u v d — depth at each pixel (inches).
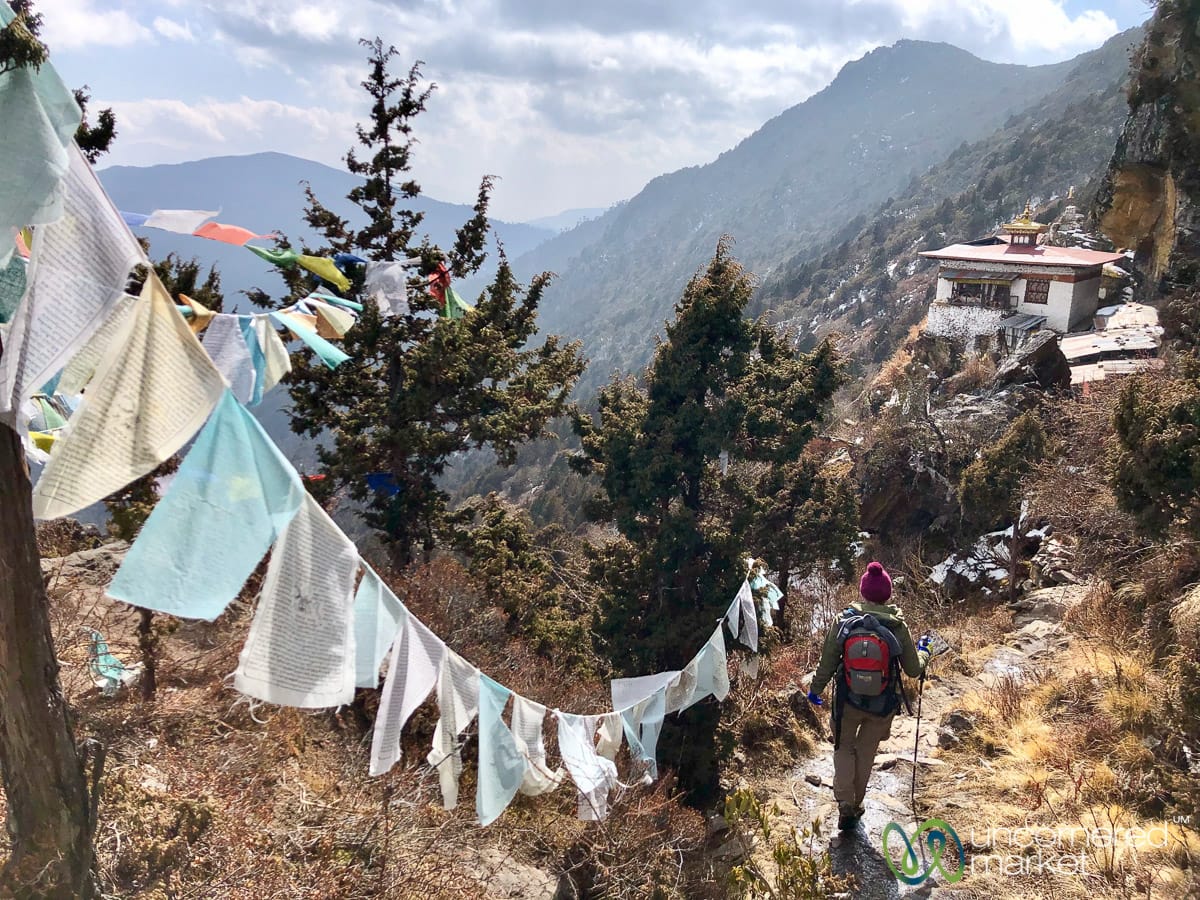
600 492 486.0
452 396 503.8
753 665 276.2
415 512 488.1
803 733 336.2
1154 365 500.7
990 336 1298.0
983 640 402.9
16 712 111.2
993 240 1531.7
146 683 216.7
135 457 91.1
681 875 226.4
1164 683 237.8
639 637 429.4
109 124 330.6
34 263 85.1
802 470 558.3
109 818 155.9
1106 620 322.0
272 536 97.7
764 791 277.3
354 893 169.9
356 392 507.2
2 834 138.4
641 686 211.6
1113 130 5305.1
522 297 595.5
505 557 489.1
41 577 112.7
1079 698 261.9
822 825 225.8
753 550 499.8
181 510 92.0
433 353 455.5
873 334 3878.0
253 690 100.2
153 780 182.1
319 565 103.7
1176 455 248.7
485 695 140.9
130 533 187.8
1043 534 633.6
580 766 175.5
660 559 415.5
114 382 89.9
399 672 124.0
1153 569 313.4
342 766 230.2
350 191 500.4
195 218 161.9
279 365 157.8
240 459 95.7
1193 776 194.4
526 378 554.6
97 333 96.7
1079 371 926.4
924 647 208.8
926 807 221.1
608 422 470.6
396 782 215.5
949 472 860.6
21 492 108.8
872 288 5059.1
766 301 6299.2
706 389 443.5
